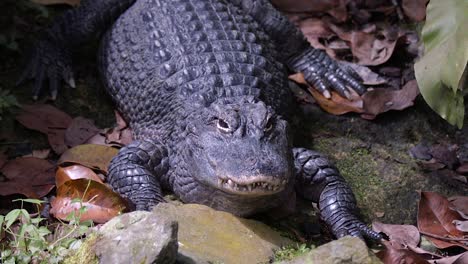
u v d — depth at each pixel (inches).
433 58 202.2
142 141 230.8
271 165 194.5
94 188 207.8
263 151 198.4
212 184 203.6
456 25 198.1
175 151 225.3
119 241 171.8
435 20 201.8
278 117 213.6
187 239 192.7
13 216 182.2
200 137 209.8
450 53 198.7
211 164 202.7
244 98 222.7
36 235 184.2
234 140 201.5
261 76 243.8
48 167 231.5
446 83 200.2
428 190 239.1
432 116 266.1
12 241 188.9
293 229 216.1
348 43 297.6
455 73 197.9
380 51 290.5
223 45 248.1
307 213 226.5
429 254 206.2
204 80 232.5
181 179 220.1
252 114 206.7
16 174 226.7
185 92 230.7
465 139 260.4
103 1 273.6
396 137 261.1
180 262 180.4
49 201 218.4
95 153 237.3
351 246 173.2
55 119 252.1
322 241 215.3
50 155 241.3
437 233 215.2
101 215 205.3
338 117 267.6
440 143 259.8
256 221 210.4
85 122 253.3
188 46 244.7
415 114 267.7
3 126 248.2
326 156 236.7
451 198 232.7
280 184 194.5
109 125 258.4
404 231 216.5
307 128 263.6
